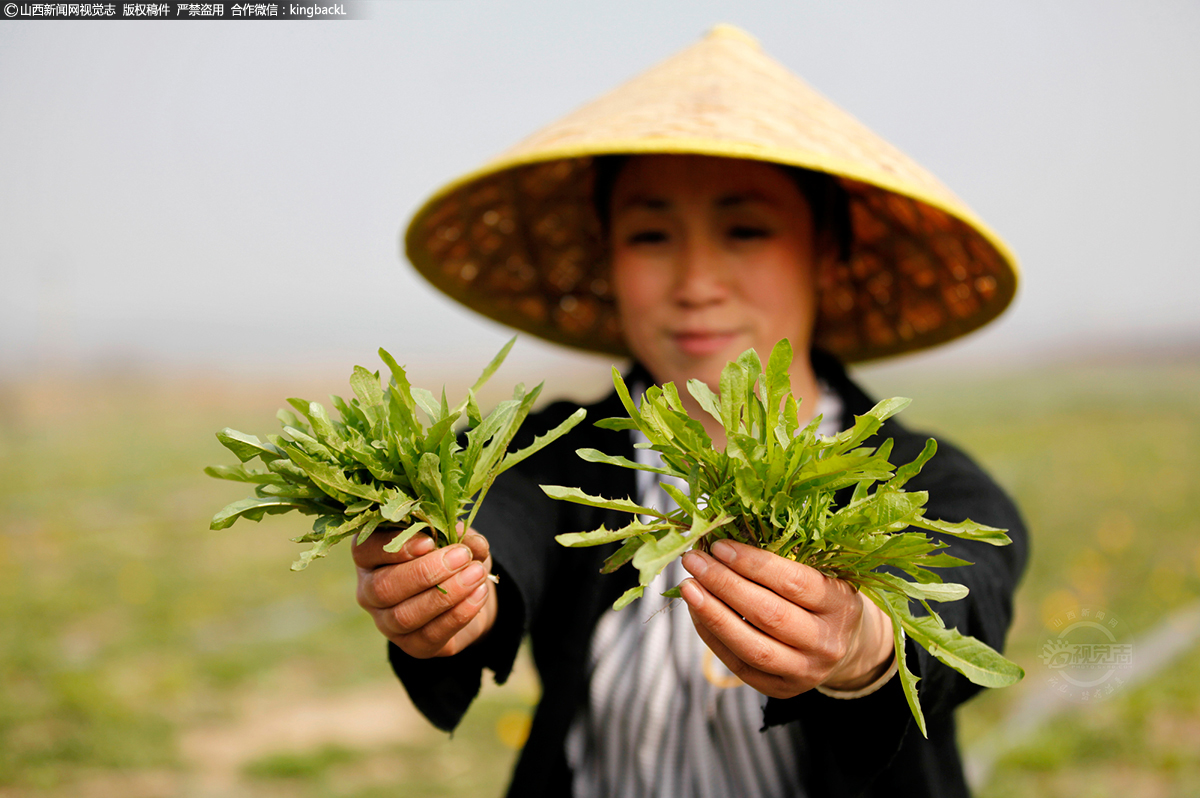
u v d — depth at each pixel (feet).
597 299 8.79
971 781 10.84
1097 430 46.57
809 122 5.97
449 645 4.36
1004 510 5.53
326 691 14.78
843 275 7.99
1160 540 21.99
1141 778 10.74
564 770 6.16
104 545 25.79
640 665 5.86
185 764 11.98
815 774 5.51
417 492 3.67
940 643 3.39
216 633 17.54
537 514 5.60
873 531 3.42
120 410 80.48
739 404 3.51
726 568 3.41
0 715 12.98
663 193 6.14
